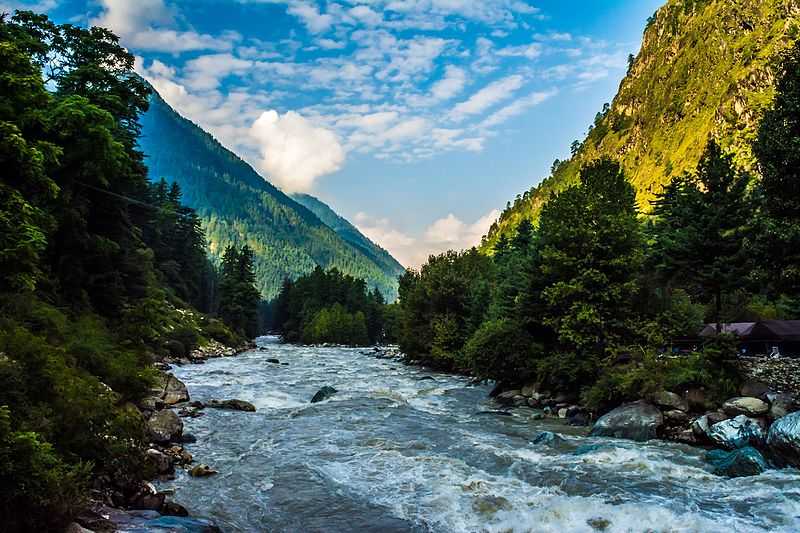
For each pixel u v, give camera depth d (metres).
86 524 8.77
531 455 16.06
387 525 10.41
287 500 11.98
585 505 11.15
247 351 77.69
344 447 17.22
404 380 40.59
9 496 7.61
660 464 14.71
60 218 27.12
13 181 14.87
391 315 118.00
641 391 21.39
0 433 7.89
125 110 35.69
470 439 18.47
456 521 10.54
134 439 12.74
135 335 28.12
